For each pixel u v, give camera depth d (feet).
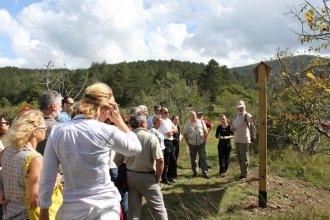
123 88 198.39
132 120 12.54
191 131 25.12
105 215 6.43
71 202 6.35
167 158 22.53
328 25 11.58
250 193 19.94
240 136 23.38
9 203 7.96
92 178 6.48
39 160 7.72
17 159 7.72
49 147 6.57
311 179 23.77
